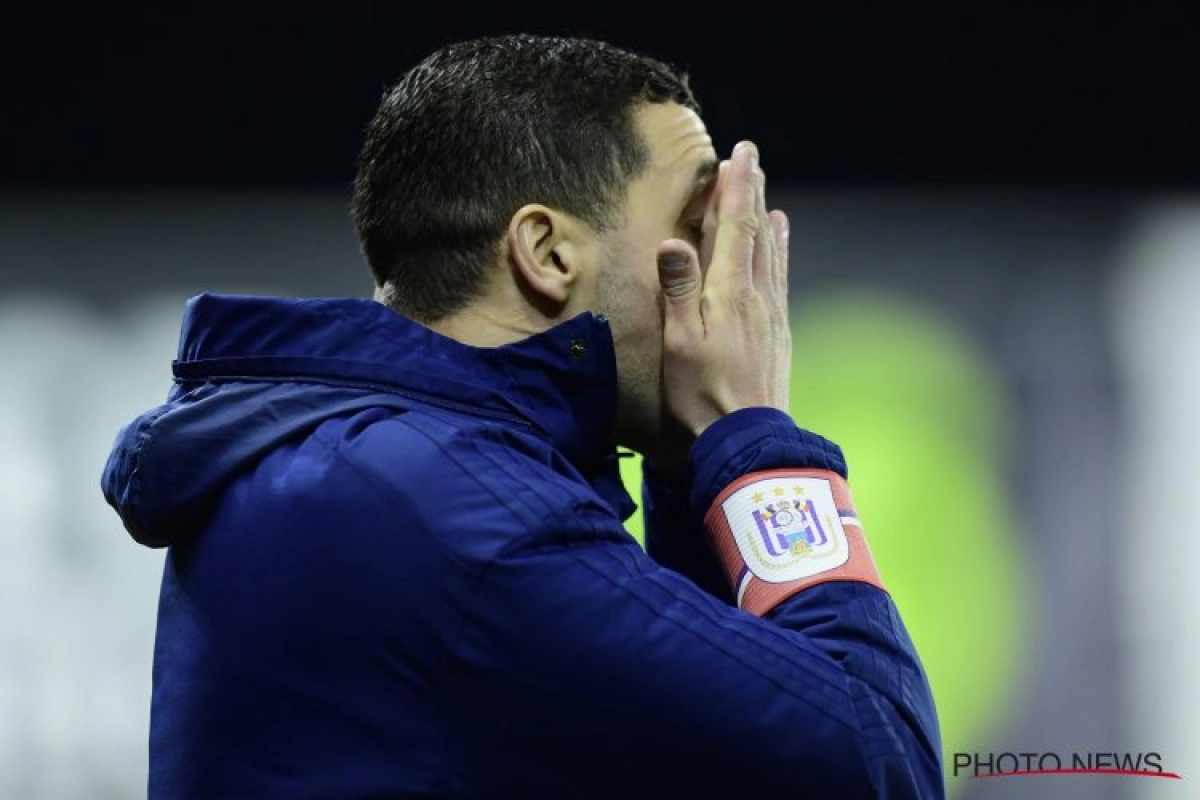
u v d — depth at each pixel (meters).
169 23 11.58
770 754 3.34
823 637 3.62
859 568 3.81
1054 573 10.97
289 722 3.50
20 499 10.81
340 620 3.46
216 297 3.89
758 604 3.78
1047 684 10.81
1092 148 11.73
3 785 10.50
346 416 3.69
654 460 4.37
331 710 3.46
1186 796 10.63
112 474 3.80
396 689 3.42
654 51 11.64
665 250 4.05
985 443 11.23
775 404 4.25
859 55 11.75
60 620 10.65
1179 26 11.76
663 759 3.35
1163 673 10.80
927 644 10.85
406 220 4.10
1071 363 11.44
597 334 3.91
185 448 3.68
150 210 11.49
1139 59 11.77
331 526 3.50
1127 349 11.47
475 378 3.81
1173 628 10.86
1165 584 10.94
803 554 3.80
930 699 3.68
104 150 11.48
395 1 11.59
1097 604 10.95
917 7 11.77
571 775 3.38
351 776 3.41
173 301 11.41
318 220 11.58
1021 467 11.16
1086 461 11.22
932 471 11.17
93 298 11.34
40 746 10.54
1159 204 11.68
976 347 11.46
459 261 4.04
